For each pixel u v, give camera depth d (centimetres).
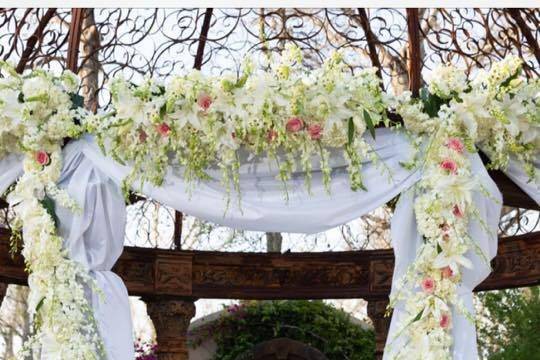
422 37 786
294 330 1085
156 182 588
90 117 584
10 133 606
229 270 880
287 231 601
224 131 574
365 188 594
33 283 586
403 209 598
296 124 576
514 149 602
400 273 591
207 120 573
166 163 590
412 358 572
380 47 805
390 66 804
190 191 588
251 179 602
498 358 1048
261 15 810
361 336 1095
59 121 592
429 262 579
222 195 598
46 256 583
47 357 573
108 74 788
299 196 598
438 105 598
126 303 598
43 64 782
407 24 732
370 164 600
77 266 587
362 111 579
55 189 591
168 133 578
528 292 1193
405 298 582
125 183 589
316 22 808
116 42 791
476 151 600
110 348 584
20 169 613
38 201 594
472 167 602
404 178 598
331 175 603
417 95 724
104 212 602
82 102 609
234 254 881
